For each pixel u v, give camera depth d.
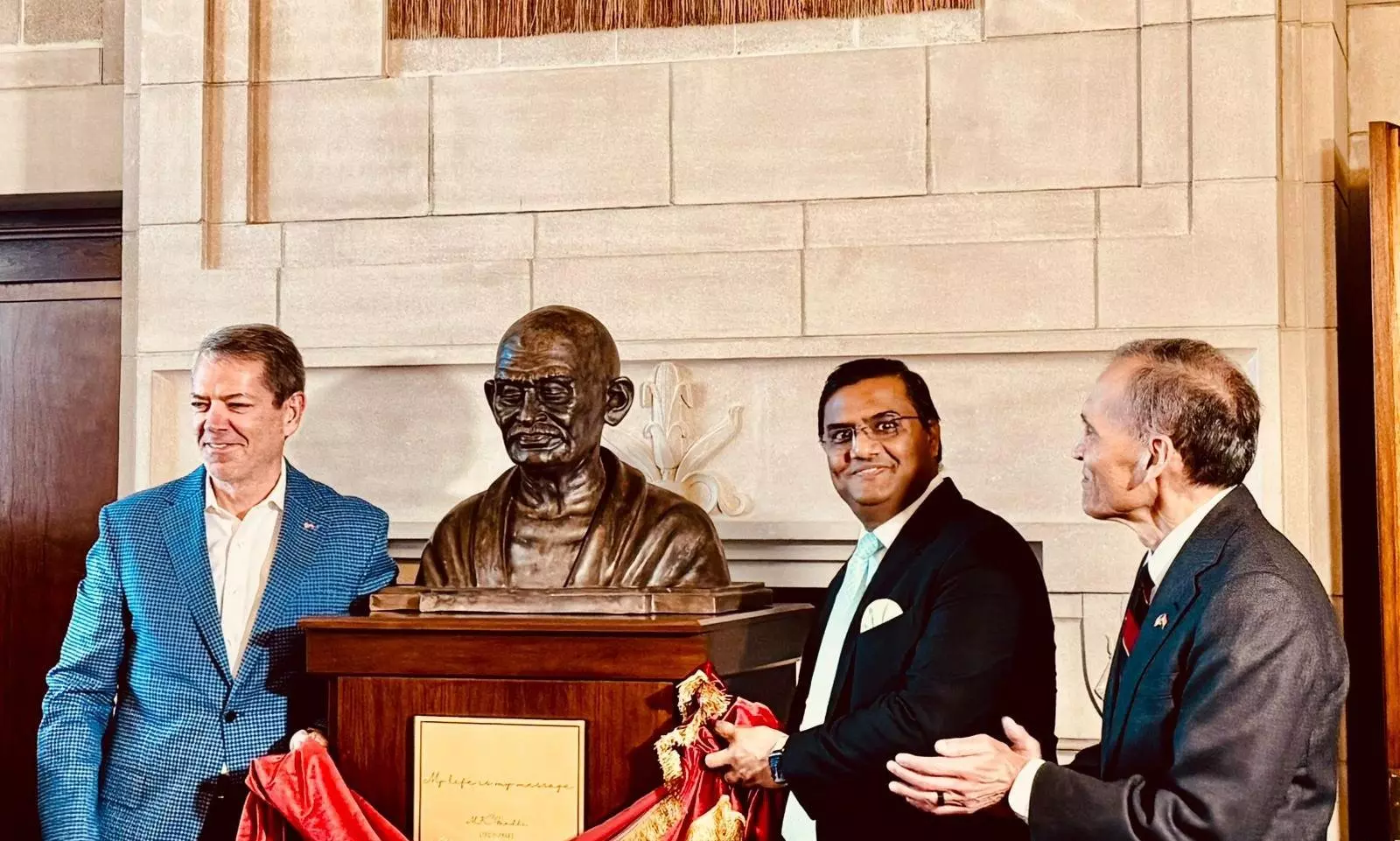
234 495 2.66
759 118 3.28
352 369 3.38
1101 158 3.12
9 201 3.92
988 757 2.00
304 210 3.46
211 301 3.43
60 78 3.83
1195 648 1.93
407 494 3.35
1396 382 2.95
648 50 3.35
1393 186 2.97
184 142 3.46
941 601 2.19
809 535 3.15
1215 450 2.01
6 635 3.99
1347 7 3.39
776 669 2.61
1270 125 3.02
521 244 3.35
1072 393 3.09
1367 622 3.21
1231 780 1.84
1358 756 3.20
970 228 3.16
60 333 4.01
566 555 2.44
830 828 2.26
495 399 2.45
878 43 3.26
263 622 2.59
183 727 2.56
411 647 2.28
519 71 3.39
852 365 2.39
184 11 3.48
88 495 3.98
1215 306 3.01
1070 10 3.16
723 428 3.23
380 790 2.28
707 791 2.20
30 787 3.96
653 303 3.25
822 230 3.22
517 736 2.23
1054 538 3.05
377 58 3.45
